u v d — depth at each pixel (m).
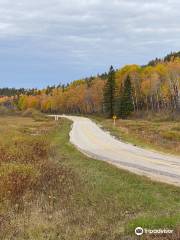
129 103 114.56
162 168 21.59
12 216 11.05
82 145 35.09
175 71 119.62
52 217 10.99
